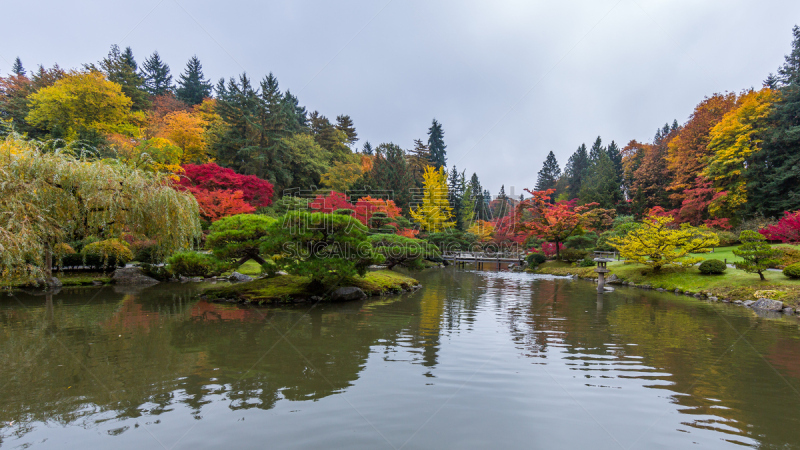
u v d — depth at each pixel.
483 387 5.61
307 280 14.90
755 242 15.34
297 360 6.75
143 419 4.43
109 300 12.89
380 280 17.17
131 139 31.78
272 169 38.12
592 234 33.69
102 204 11.31
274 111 39.50
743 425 4.50
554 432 4.28
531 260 32.03
